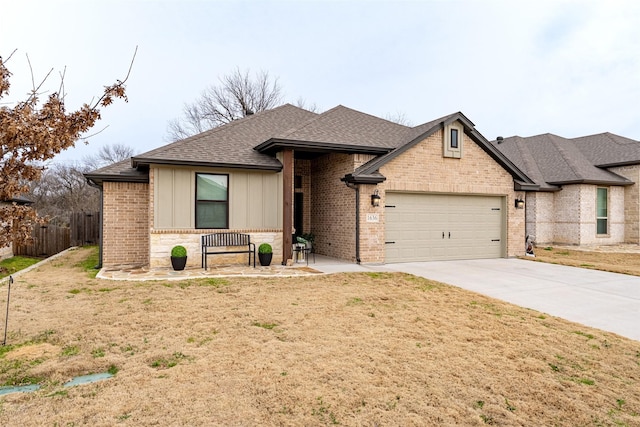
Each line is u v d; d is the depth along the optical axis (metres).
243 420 3.05
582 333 5.43
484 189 13.13
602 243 18.36
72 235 17.88
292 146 10.98
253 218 11.27
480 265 11.71
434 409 3.28
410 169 12.04
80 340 4.91
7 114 3.23
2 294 7.41
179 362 4.23
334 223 12.82
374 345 4.77
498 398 3.51
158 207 10.26
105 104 4.10
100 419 3.03
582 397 3.56
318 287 8.16
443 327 5.57
